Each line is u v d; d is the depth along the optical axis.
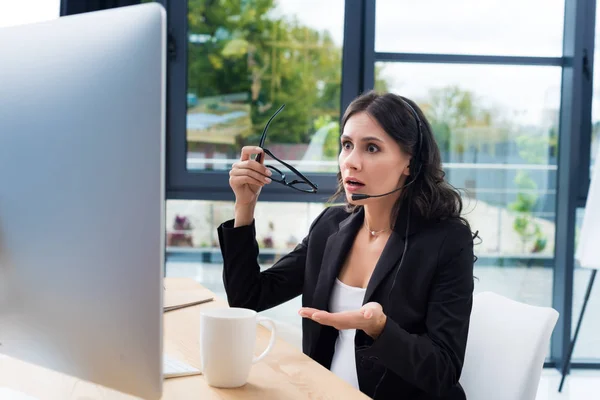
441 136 3.24
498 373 1.25
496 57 3.21
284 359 1.10
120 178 0.69
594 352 3.31
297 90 3.14
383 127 1.27
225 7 3.09
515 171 3.28
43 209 0.76
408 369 1.07
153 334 0.69
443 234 1.31
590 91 3.20
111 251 0.71
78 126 0.72
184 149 3.11
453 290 1.26
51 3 2.65
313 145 3.16
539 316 1.24
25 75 0.77
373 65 3.14
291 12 3.11
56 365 0.79
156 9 0.65
